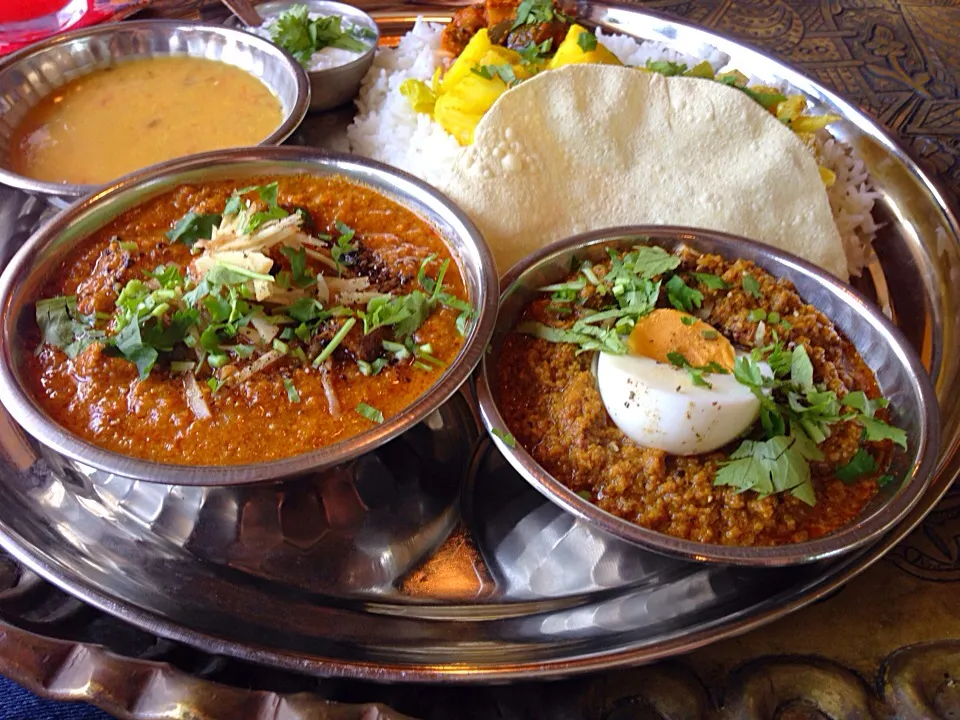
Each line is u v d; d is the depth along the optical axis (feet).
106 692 0.61
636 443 0.77
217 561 0.74
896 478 0.74
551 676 0.65
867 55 1.33
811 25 1.39
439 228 0.90
